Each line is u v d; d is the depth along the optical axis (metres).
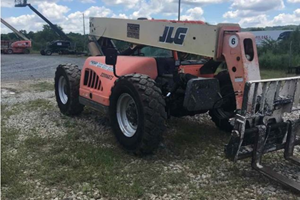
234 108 5.16
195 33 4.35
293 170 4.09
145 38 5.17
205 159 4.36
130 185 3.69
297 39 20.28
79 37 41.28
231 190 3.58
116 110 4.73
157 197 3.46
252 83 3.55
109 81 5.12
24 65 21.05
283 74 14.71
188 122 6.07
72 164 4.19
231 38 4.01
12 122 6.27
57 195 3.51
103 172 3.96
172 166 4.18
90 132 5.56
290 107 3.98
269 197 3.44
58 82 6.80
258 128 3.71
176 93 4.81
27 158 4.47
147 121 4.16
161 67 5.19
